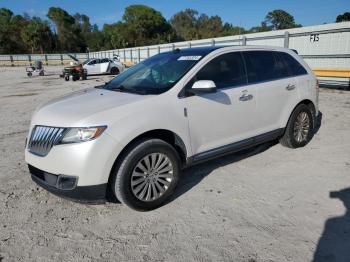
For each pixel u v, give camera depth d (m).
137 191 3.39
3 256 2.83
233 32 74.81
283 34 14.87
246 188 3.96
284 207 3.48
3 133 7.12
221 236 3.02
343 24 12.27
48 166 3.25
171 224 3.25
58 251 2.89
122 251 2.86
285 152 5.14
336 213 3.32
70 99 3.91
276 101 4.75
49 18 90.69
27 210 3.62
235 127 4.25
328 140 5.70
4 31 79.94
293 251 2.77
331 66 13.06
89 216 3.46
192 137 3.79
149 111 3.41
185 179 4.29
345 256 2.69
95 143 3.09
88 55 63.09
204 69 4.01
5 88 17.92
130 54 37.50
